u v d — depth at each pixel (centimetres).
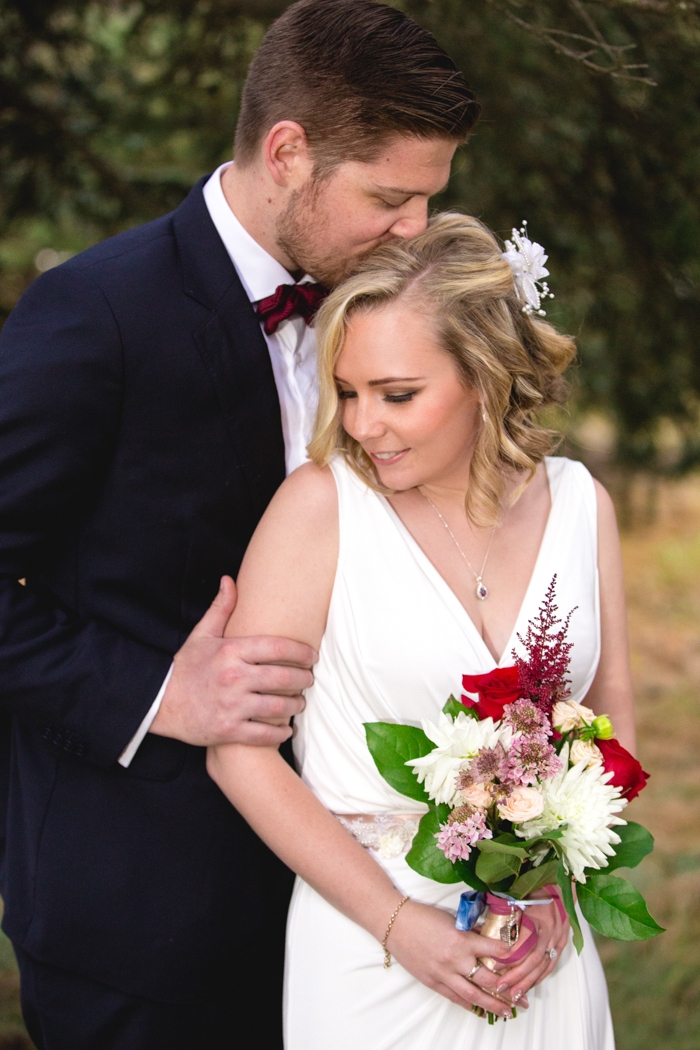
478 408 178
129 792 185
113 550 181
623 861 158
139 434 177
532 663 155
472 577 182
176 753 186
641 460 423
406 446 169
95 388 171
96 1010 189
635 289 340
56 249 493
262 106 181
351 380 168
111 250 180
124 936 185
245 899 194
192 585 186
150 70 375
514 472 187
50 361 168
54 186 359
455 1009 174
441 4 300
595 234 337
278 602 174
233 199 191
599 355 379
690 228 324
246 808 172
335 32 173
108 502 179
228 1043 200
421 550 178
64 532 182
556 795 149
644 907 154
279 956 204
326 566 175
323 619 177
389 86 170
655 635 753
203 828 188
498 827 153
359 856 169
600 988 188
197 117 362
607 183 330
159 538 181
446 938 162
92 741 176
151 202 363
